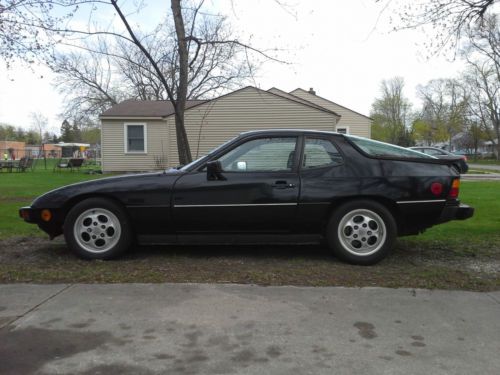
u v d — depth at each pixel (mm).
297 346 3244
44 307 3941
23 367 2955
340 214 5207
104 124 24859
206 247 6176
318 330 3504
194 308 3918
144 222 5309
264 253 5852
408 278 4742
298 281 4633
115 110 25688
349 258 5234
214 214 5250
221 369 2934
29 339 3350
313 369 2936
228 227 5320
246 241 5371
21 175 23219
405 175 5223
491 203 10898
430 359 3070
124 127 24875
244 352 3156
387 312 3850
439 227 7754
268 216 5242
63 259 5508
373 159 5305
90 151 70750
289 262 5395
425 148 26875
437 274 4875
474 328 3555
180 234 5387
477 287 4480
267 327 3551
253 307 3939
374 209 5176
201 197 5242
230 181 5250
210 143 21906
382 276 4812
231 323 3623
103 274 4840
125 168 25125
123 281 4621
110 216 5340
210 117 21844
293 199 5195
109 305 3982
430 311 3877
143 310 3873
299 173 5285
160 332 3463
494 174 27078
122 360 3047
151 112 25219
